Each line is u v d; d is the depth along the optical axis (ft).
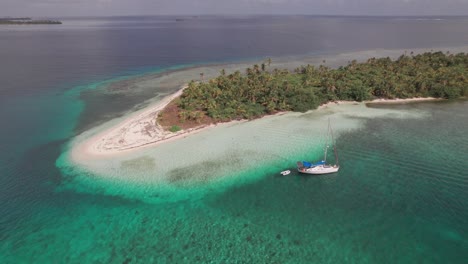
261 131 230.68
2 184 167.84
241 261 121.60
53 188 165.07
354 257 122.72
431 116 257.14
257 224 140.46
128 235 134.92
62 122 250.78
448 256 122.52
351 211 147.74
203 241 131.34
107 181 170.81
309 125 241.14
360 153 197.88
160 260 122.42
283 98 273.75
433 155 193.88
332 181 170.71
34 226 139.85
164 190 163.43
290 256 123.44
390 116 258.16
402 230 135.54
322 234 134.31
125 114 267.18
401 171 177.68
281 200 156.25
